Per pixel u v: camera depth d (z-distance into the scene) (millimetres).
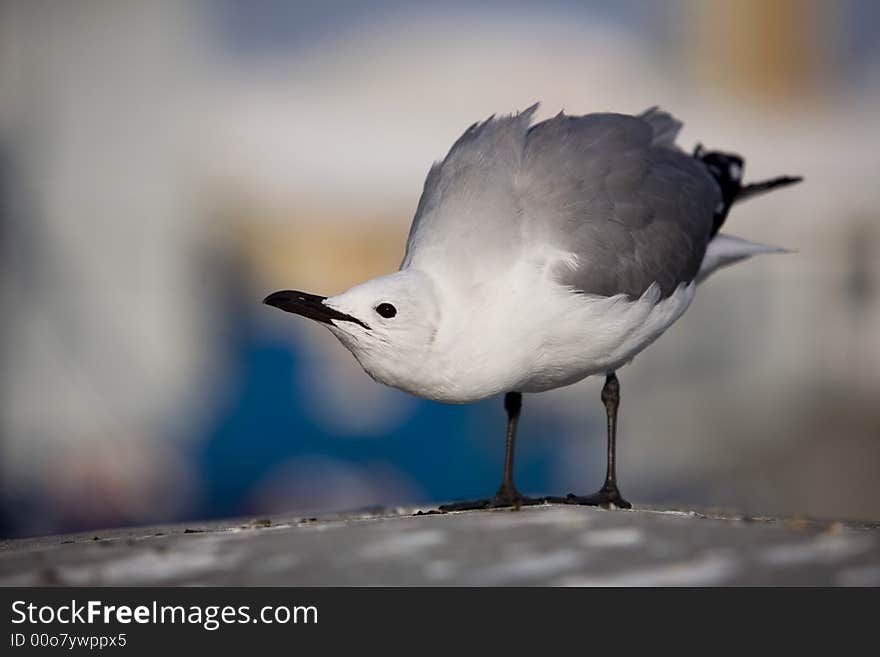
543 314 6473
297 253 19812
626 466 16562
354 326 6145
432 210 6688
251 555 4973
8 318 17672
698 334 18531
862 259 20141
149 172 19141
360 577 4594
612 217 6973
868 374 19016
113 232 18594
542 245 6566
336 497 15008
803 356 19062
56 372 17453
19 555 5234
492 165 6801
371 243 20234
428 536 5152
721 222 8445
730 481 16359
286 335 17250
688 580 4438
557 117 7316
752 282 19375
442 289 6309
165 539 5469
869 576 4438
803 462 16812
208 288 18969
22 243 18156
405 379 6344
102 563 4965
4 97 18828
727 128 23547
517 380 6648
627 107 23656
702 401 17906
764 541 4926
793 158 22391
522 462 15641
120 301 18219
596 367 7098
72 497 16094
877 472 16125
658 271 7234
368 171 20844
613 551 4816
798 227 20719
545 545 4945
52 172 18656
